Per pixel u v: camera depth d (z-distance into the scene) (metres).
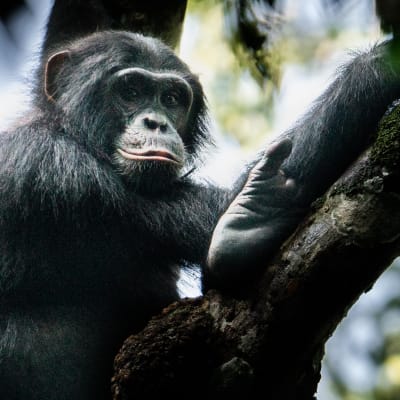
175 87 13.56
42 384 11.23
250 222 9.43
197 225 12.20
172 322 9.62
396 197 8.60
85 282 11.56
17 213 11.58
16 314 11.47
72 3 15.70
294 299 9.04
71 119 13.00
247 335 9.28
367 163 8.80
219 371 9.38
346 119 9.62
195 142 14.59
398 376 20.44
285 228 9.32
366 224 8.71
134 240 11.79
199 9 19.28
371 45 10.75
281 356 9.27
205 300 9.67
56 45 14.85
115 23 15.80
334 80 10.56
